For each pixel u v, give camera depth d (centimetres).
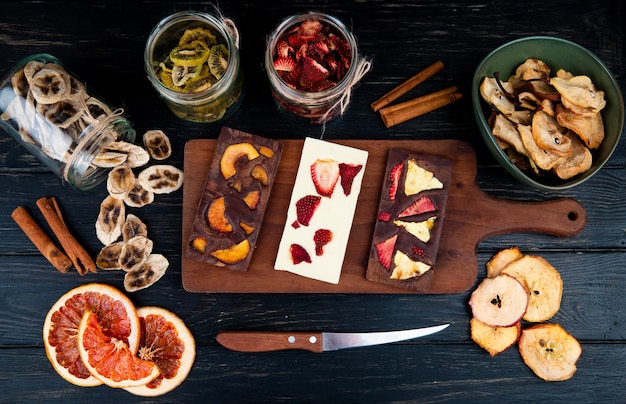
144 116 136
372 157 131
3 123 124
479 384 134
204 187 130
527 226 131
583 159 124
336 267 128
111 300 132
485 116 133
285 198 131
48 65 121
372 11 137
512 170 122
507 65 131
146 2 137
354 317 134
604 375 134
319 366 135
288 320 134
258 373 134
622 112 123
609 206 136
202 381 134
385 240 128
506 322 132
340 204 129
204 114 128
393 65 137
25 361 135
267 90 136
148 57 117
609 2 138
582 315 135
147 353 132
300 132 135
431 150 131
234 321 134
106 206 134
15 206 135
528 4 137
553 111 125
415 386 134
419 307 134
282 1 137
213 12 136
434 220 128
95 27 137
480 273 135
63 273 135
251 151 129
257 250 130
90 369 129
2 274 135
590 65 127
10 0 136
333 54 123
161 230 135
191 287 129
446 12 137
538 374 133
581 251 136
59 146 122
